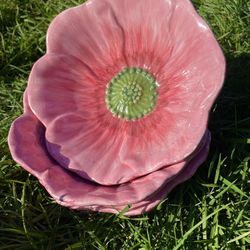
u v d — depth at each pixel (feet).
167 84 1.54
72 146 1.56
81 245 1.60
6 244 1.63
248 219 1.58
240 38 2.04
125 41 1.61
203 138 1.50
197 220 1.61
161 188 1.45
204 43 1.45
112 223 1.64
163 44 1.55
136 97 1.57
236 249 1.55
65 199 1.45
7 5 2.35
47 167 1.53
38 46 2.19
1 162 1.80
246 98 1.86
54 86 1.62
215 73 1.41
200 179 1.66
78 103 1.62
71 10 1.62
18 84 2.06
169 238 1.58
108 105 1.61
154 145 1.49
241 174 1.66
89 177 1.52
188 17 1.48
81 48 1.64
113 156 1.54
